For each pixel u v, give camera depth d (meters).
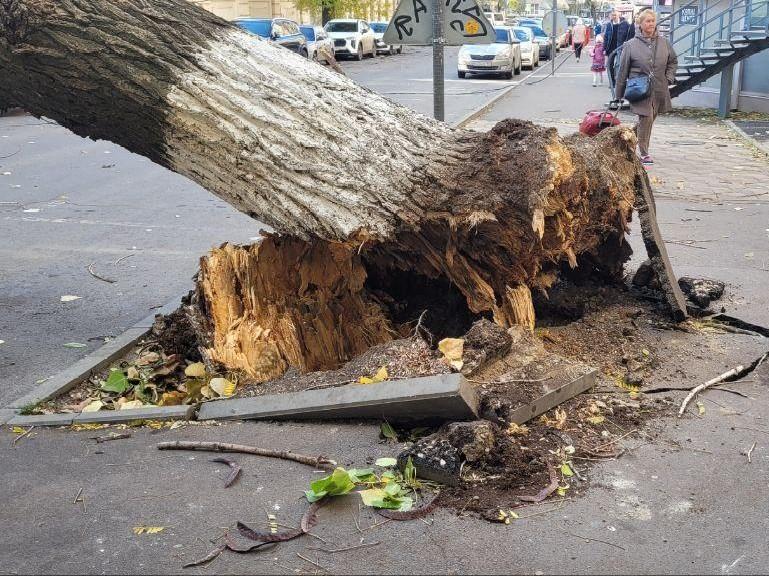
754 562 2.19
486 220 3.21
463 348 3.06
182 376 3.62
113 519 2.44
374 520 2.40
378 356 3.12
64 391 3.46
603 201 3.69
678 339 3.75
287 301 3.55
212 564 2.22
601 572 2.16
